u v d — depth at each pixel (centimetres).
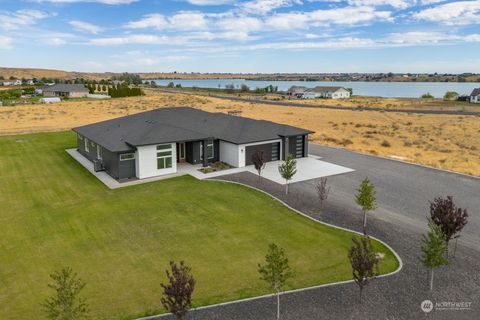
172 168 2888
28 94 12200
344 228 1870
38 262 1573
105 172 2955
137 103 8875
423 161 3416
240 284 1384
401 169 2986
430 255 1301
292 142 3338
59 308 1086
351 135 4938
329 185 2559
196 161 3133
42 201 2314
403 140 4575
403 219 1981
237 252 1636
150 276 1449
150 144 2727
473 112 7662
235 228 1881
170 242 1739
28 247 1708
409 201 2252
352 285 1366
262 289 1348
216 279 1419
